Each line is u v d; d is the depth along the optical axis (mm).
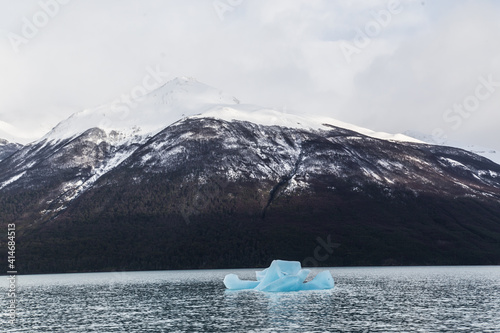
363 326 70688
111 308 93938
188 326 73062
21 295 120938
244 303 97438
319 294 111125
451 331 66250
